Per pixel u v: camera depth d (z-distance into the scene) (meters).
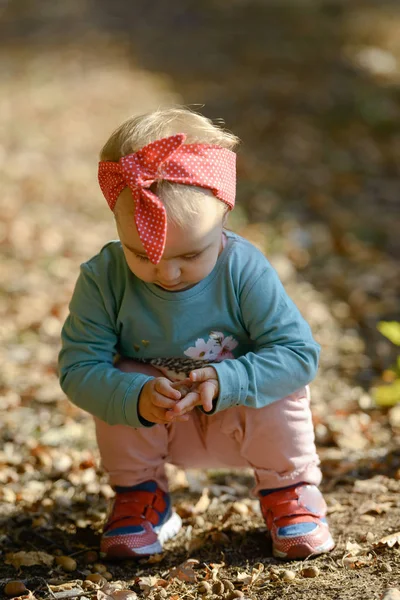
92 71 15.02
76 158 10.97
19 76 14.86
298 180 10.09
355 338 6.43
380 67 14.52
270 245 8.22
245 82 13.87
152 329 3.20
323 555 3.33
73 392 3.27
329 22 17.52
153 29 17.86
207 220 2.86
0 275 7.60
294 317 3.21
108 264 3.24
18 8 19.66
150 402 3.07
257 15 18.38
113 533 3.42
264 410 3.25
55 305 6.98
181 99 13.15
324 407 5.30
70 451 4.71
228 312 3.17
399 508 3.80
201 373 3.03
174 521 3.65
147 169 2.82
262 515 3.56
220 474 4.48
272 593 3.03
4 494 4.16
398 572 3.06
